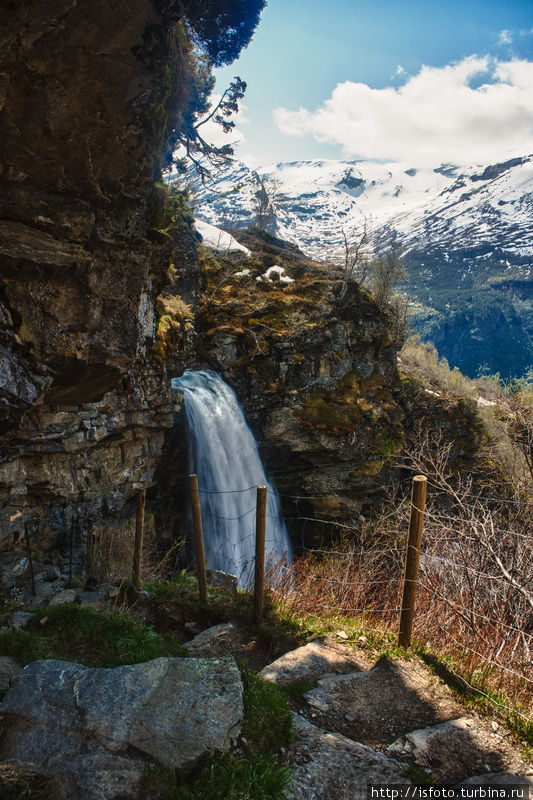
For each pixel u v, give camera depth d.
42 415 9.95
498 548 6.32
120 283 7.43
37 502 11.11
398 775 3.73
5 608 6.95
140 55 5.76
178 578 8.38
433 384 33.25
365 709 4.55
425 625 6.03
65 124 5.93
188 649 6.14
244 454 20.66
